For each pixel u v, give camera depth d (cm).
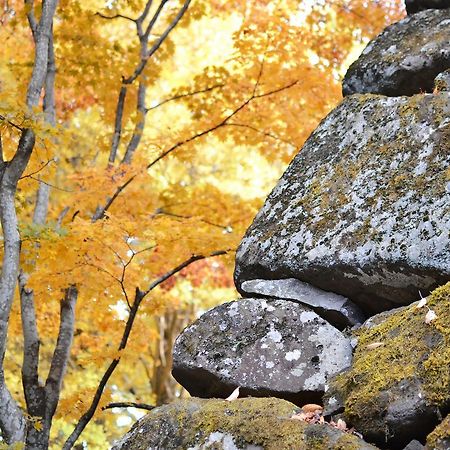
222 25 945
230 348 264
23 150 441
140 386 1138
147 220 557
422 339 227
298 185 301
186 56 949
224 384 259
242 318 271
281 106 677
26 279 566
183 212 682
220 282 945
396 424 213
